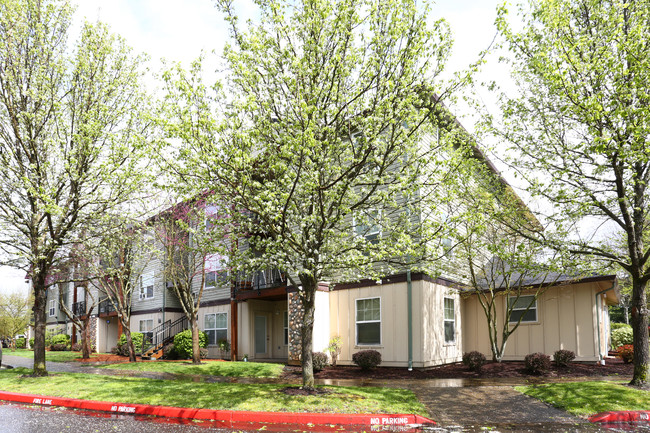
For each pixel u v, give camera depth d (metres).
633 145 8.89
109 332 31.00
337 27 8.38
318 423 8.27
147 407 9.22
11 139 12.66
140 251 17.09
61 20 13.02
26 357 24.91
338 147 9.40
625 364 14.96
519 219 11.66
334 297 16.73
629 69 9.02
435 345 15.03
